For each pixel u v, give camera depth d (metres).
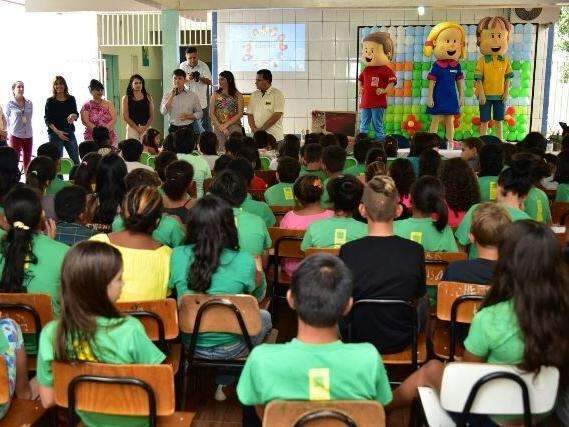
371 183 2.83
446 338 3.02
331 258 1.91
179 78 8.92
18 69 12.95
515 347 2.05
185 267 2.78
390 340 2.74
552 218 4.86
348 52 11.68
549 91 11.66
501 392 1.96
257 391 1.89
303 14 11.62
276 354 1.86
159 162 5.17
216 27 11.79
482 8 10.62
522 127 11.44
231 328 2.68
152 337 2.61
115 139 9.15
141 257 2.76
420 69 11.23
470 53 11.24
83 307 2.03
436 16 11.49
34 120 13.12
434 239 3.41
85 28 13.20
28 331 2.62
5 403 2.15
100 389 2.04
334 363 1.85
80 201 3.47
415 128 11.28
